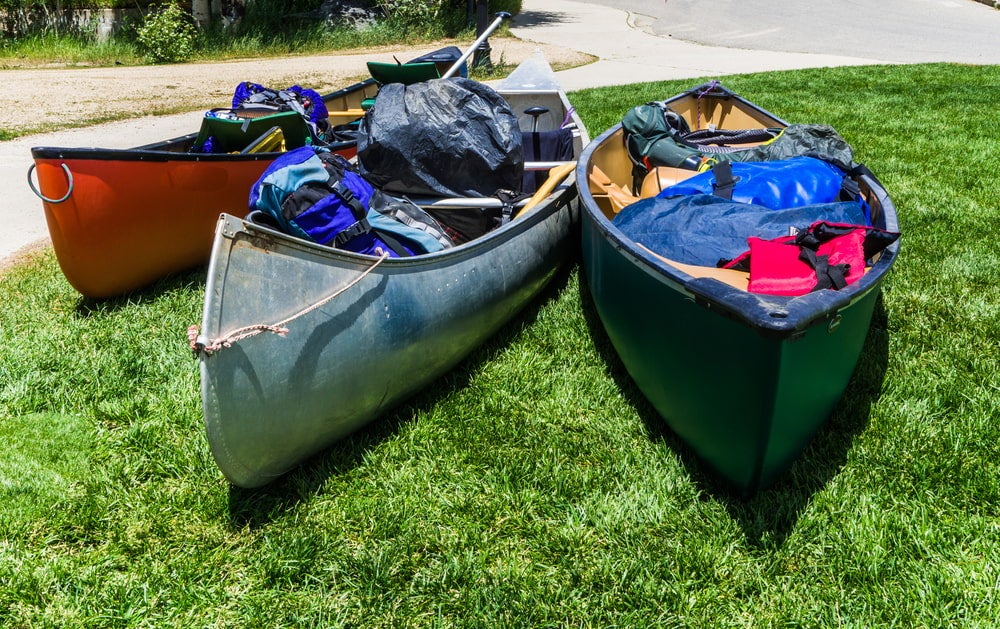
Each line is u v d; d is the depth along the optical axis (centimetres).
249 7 1700
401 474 293
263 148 494
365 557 254
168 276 470
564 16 2142
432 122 383
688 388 277
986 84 1034
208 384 238
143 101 1027
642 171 484
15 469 291
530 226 393
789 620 229
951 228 503
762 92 997
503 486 287
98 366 362
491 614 234
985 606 228
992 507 268
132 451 306
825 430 309
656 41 1672
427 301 316
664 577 246
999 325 381
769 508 271
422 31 1689
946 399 326
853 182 396
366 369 293
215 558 255
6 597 238
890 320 390
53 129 847
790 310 233
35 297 441
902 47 1555
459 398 341
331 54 1559
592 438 314
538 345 387
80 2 1644
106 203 412
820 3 2253
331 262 275
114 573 250
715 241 321
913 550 251
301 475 295
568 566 251
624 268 307
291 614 235
